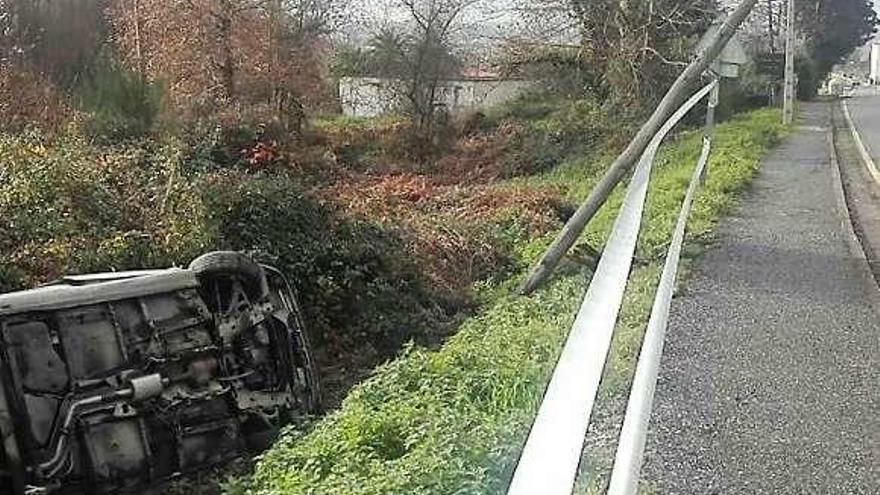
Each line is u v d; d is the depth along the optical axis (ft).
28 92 74.49
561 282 43.24
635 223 14.70
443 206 83.87
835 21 263.70
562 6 133.08
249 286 36.91
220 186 57.36
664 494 18.02
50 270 47.37
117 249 49.78
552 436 7.83
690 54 118.32
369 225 62.18
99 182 57.82
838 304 33.14
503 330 35.24
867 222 52.29
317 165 98.84
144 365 32.94
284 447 28.37
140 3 101.55
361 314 54.49
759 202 56.49
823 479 18.88
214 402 34.65
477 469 19.99
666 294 17.67
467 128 135.74
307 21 123.24
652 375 13.10
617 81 127.95
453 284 61.16
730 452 20.11
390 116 139.44
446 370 29.86
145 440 32.42
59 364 31.22
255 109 99.55
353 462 23.62
